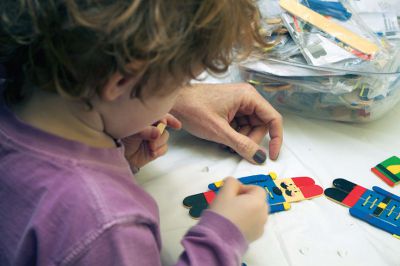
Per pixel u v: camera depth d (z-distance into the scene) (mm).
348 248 479
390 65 603
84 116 366
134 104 370
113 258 334
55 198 342
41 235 340
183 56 343
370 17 668
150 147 565
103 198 341
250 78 659
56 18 310
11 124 373
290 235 492
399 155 603
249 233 421
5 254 380
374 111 631
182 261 383
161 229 498
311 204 529
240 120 650
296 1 662
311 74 599
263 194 449
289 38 639
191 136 644
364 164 587
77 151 359
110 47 314
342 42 616
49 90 349
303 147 618
